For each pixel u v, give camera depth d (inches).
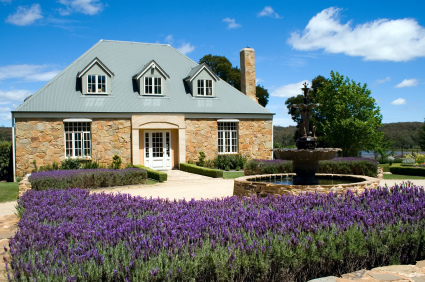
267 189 382.9
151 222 217.0
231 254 156.9
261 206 271.4
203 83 939.3
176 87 932.0
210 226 206.8
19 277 141.9
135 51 976.9
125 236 188.5
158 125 842.2
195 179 699.4
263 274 160.4
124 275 141.3
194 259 154.0
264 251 165.0
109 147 800.3
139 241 179.9
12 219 332.5
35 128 743.7
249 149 938.7
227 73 1727.4
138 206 279.6
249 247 164.6
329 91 1197.7
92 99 810.8
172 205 284.5
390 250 193.8
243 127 932.0
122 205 281.9
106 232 193.0
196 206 275.4
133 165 789.2
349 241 183.0
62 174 547.8
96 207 285.3
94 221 230.4
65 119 763.4
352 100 1131.9
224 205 280.7
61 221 236.7
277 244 170.4
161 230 199.3
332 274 178.4
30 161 741.3
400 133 2465.6
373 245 187.9
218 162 894.4
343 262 181.3
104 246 169.6
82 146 783.7
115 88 858.1
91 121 782.5
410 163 1365.7
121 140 811.4
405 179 730.2
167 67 974.4
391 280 169.3
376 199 287.9
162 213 245.4
